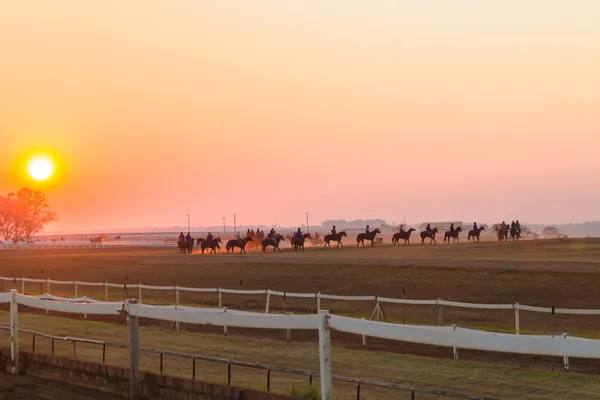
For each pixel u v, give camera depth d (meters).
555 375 13.27
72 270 55.47
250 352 16.03
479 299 31.31
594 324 24.06
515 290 31.72
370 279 38.03
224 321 10.39
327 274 40.84
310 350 16.33
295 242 64.94
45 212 164.75
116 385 11.92
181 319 10.88
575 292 29.86
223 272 46.00
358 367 14.23
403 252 54.66
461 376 13.23
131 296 36.75
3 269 59.84
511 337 7.82
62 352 15.20
